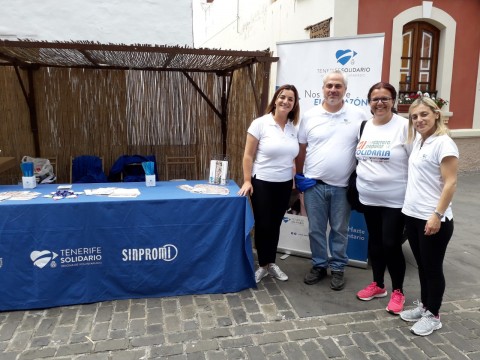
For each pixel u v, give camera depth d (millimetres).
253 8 10109
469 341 2574
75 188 3504
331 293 3250
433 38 7344
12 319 2816
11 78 4836
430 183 2461
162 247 3111
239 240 3229
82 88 5043
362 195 2924
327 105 3170
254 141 3225
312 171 3258
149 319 2826
